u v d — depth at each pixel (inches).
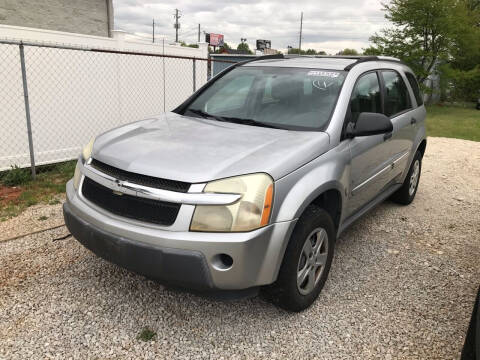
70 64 269.0
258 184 100.2
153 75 328.2
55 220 179.5
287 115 137.1
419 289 137.0
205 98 160.1
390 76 180.2
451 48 907.4
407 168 203.9
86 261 144.5
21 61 217.3
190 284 99.0
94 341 106.0
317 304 125.8
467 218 207.6
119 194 106.3
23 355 100.3
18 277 133.3
